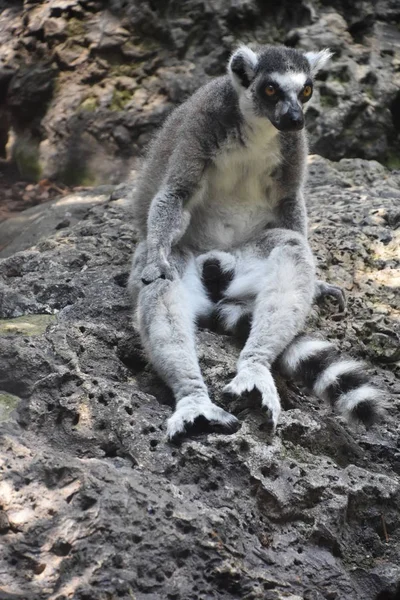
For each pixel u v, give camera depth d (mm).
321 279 12195
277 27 20016
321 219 13914
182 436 8531
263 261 10430
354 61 19219
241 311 10352
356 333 11445
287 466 8688
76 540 7242
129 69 20078
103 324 10367
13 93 20703
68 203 16688
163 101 19594
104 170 19516
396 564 8633
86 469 7777
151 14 20062
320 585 7965
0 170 20562
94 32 20391
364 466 9719
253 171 10672
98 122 19672
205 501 8133
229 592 7402
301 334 10008
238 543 7785
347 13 20047
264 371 9242
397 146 19344
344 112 18672
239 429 8734
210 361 9688
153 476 8117
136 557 7281
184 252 10906
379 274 12594
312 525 8406
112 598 6992
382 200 14922
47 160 20062
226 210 10922
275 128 10320
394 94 19203
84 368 9641
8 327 10594
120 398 8883
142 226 11898
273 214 11109
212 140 10414
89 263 12383
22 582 7137
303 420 9320
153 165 11531
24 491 7703
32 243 15203
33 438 8586
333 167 17094
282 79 10086
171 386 9133
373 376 11031
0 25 21734
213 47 19844
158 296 9508
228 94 10414
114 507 7469
